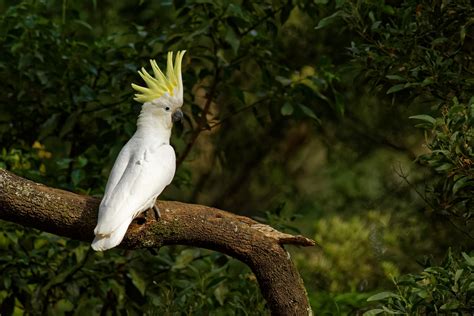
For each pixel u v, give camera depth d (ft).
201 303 35.63
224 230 27.55
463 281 26.18
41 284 37.99
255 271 28.25
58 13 46.42
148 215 26.91
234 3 39.52
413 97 31.91
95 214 26.13
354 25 32.42
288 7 41.06
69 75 40.32
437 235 39.19
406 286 28.71
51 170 41.78
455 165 27.12
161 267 38.60
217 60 40.75
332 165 58.08
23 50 39.65
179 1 39.19
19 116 41.50
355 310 37.42
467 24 29.45
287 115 42.70
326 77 40.98
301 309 28.27
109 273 38.60
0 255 37.29
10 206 25.64
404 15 30.94
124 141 38.78
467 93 30.27
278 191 62.39
